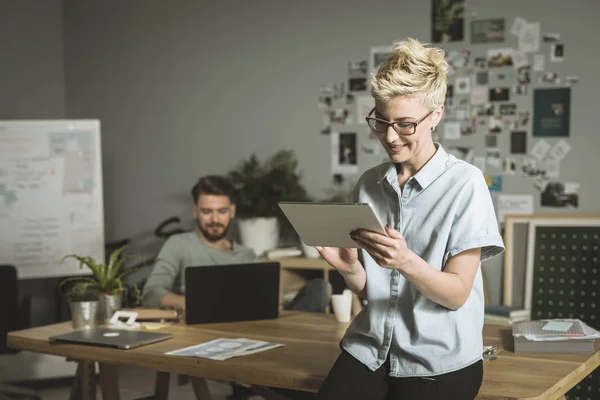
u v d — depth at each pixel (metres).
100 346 2.55
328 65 4.86
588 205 4.25
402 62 1.71
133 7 5.49
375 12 4.71
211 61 5.23
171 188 5.41
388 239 1.65
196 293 2.89
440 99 1.73
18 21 5.47
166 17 5.38
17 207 4.90
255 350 2.42
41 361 4.54
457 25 4.51
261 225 4.71
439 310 1.80
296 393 2.77
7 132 4.90
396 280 1.86
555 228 4.11
